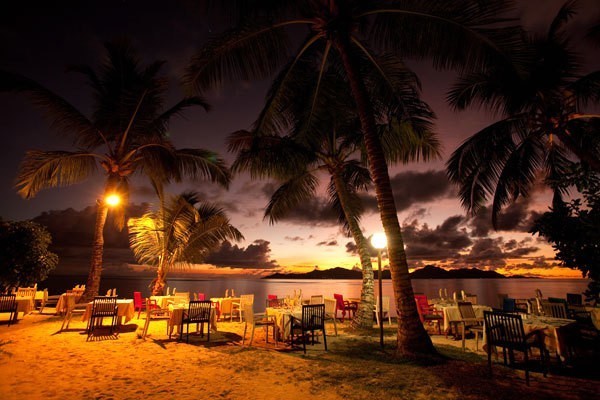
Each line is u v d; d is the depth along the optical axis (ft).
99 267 36.50
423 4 23.27
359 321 31.89
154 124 41.57
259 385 15.10
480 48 24.03
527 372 14.92
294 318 23.84
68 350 21.02
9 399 13.28
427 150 35.27
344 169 38.17
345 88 33.04
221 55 26.55
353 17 24.52
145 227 45.19
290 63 29.68
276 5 24.34
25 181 34.94
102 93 39.22
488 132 34.60
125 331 28.02
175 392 14.29
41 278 25.27
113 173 38.60
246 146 37.04
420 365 17.70
